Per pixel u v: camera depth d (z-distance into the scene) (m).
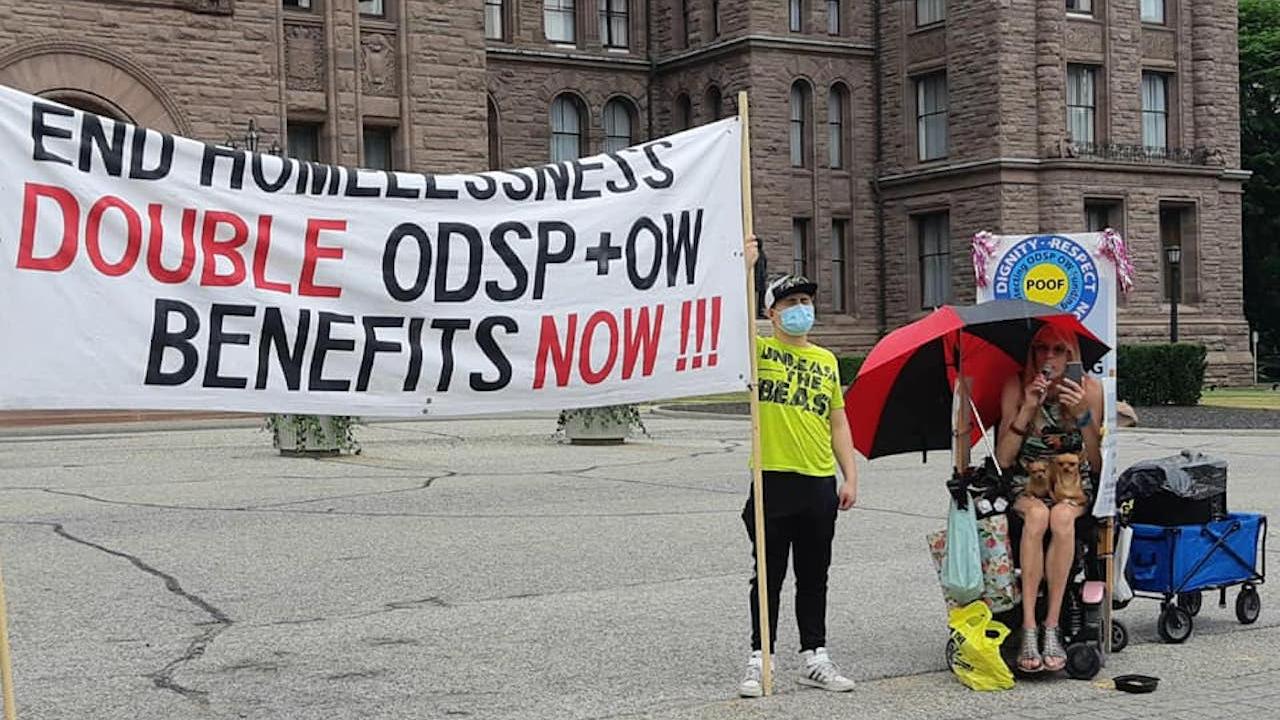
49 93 30.98
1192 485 8.50
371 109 35.16
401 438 25.25
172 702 7.25
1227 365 48.25
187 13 32.38
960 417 7.77
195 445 24.09
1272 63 61.22
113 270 6.20
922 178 47.38
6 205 5.98
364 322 6.74
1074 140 46.28
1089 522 7.89
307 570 11.11
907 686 7.46
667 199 7.35
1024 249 8.10
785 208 48.12
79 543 12.61
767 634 7.24
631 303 7.25
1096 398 7.72
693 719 6.84
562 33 50.88
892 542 12.36
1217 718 6.83
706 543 12.38
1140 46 47.12
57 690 7.49
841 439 7.46
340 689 7.49
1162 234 48.06
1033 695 7.27
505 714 6.98
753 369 7.23
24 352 6.01
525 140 49.66
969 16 45.59
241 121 33.03
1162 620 8.49
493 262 6.99
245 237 6.49
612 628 8.91
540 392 7.10
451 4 36.16
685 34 50.75
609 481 17.67
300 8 34.31
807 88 48.94
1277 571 10.86
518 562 11.42
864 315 49.44
